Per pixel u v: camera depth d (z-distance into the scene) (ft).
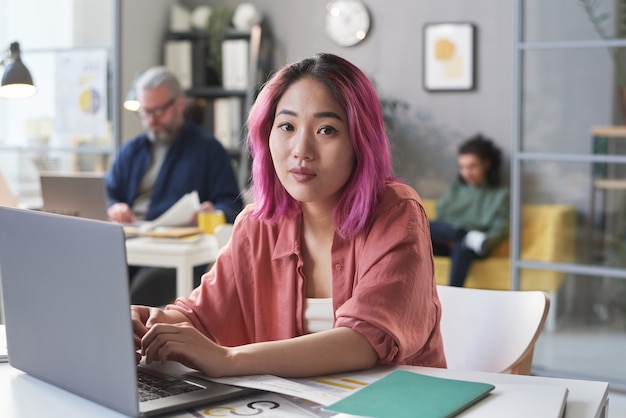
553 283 13.88
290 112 4.76
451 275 17.06
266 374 4.21
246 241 5.26
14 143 18.01
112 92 17.56
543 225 13.91
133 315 4.99
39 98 17.98
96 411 3.79
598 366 13.55
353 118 4.74
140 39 20.45
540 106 13.82
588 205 13.56
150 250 10.85
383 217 4.83
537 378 4.32
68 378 4.03
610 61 13.25
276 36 21.49
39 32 17.98
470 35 19.52
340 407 3.64
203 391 3.94
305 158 4.69
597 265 13.52
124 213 12.67
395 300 4.53
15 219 4.15
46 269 4.00
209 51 21.12
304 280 5.07
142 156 14.26
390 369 4.45
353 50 20.75
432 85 19.95
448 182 20.04
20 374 4.42
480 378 4.30
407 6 20.17
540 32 13.73
